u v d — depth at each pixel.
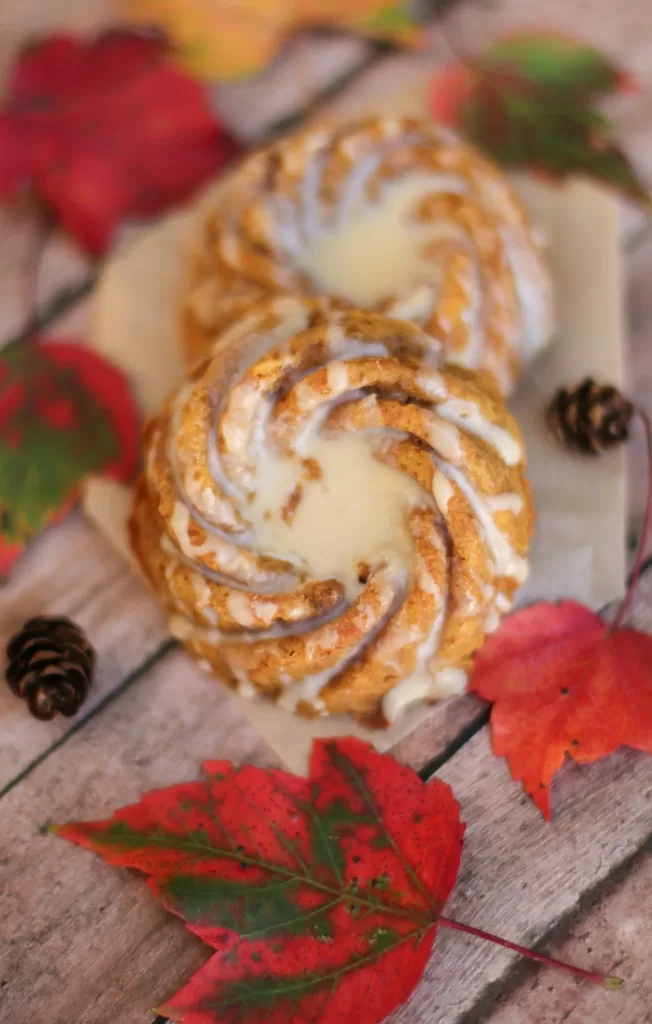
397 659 0.50
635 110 0.59
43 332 0.58
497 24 0.61
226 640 0.52
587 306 0.56
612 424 0.53
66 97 0.59
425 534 0.50
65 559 0.55
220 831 0.51
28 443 0.55
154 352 0.57
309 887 0.50
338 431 0.51
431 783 0.52
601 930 0.51
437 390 0.50
